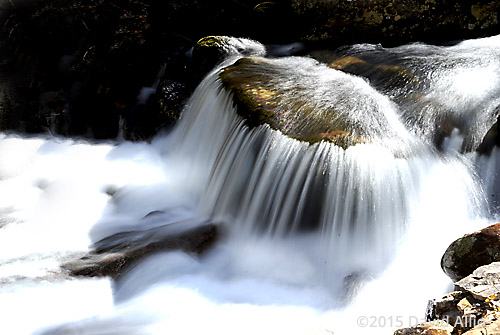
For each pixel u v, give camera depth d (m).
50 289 4.33
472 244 3.66
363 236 4.70
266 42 7.73
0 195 6.44
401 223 4.72
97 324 4.07
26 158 7.33
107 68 7.98
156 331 3.97
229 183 5.41
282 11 7.60
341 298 4.29
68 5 8.23
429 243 4.59
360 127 5.12
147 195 6.16
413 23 6.95
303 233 4.88
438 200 4.82
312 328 3.91
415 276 4.32
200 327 4.01
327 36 7.29
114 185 6.55
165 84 7.43
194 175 6.27
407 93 5.81
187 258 4.82
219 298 4.41
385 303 4.11
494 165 5.09
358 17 7.11
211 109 6.22
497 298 2.87
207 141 6.18
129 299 4.41
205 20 8.17
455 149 5.21
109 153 7.41
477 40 6.71
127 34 8.00
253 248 5.00
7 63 8.35
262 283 4.61
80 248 5.13
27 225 5.68
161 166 6.85
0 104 8.05
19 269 4.63
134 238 5.09
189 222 5.40
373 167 4.73
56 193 6.43
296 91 5.78
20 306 4.16
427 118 5.37
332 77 6.23
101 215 5.91
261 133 5.24
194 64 7.37
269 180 5.05
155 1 8.21
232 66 6.53
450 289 4.02
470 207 4.87
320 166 4.80
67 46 8.22
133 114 7.79
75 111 7.96
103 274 4.53
